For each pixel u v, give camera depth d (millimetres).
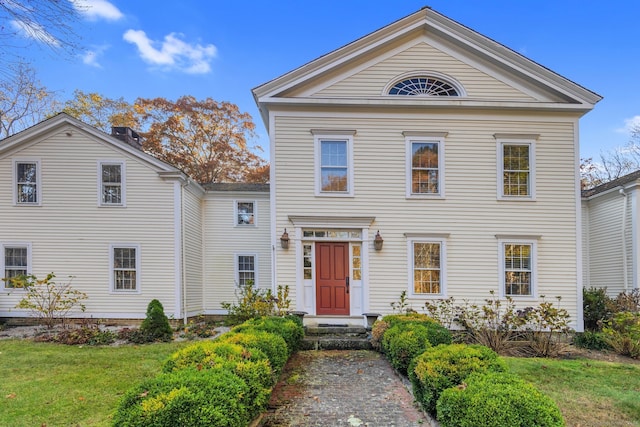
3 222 12156
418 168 10625
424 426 4340
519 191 10688
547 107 10547
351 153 10570
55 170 12320
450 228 10523
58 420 4414
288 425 4406
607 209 13758
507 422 2838
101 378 6074
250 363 3992
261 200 15195
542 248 10523
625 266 12805
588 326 11086
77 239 12242
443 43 10938
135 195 12453
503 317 9273
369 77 10797
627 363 7543
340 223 10445
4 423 4324
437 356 4465
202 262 14758
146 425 2682
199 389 3020
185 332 10562
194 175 25188
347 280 10500
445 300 10125
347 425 4395
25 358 7410
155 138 24828
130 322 12109
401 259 10430
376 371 6699
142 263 12320
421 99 10508
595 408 4887
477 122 10719
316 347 8453
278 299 9438
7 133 20688
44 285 11969
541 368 6855
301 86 10688
